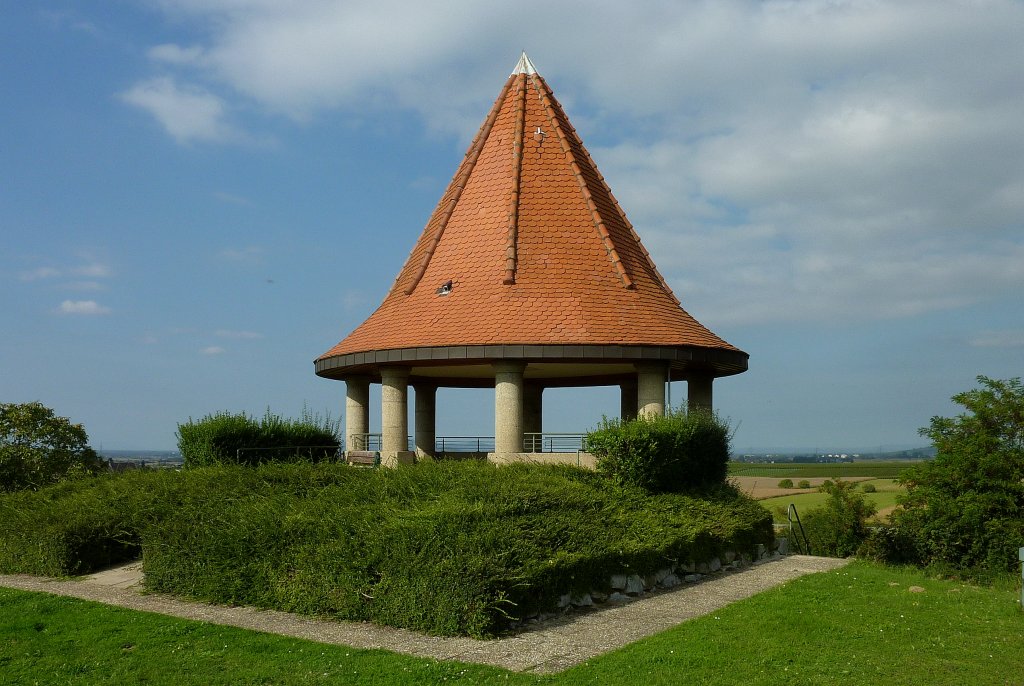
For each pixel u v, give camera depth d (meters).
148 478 23.48
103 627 14.41
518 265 25.33
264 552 16.27
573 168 27.42
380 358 24.58
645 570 17.38
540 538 15.47
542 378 31.62
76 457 33.94
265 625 14.61
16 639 13.79
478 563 13.79
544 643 13.23
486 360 23.64
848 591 17.48
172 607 16.19
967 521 25.75
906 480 28.34
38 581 19.19
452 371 28.20
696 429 21.92
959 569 26.00
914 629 14.14
